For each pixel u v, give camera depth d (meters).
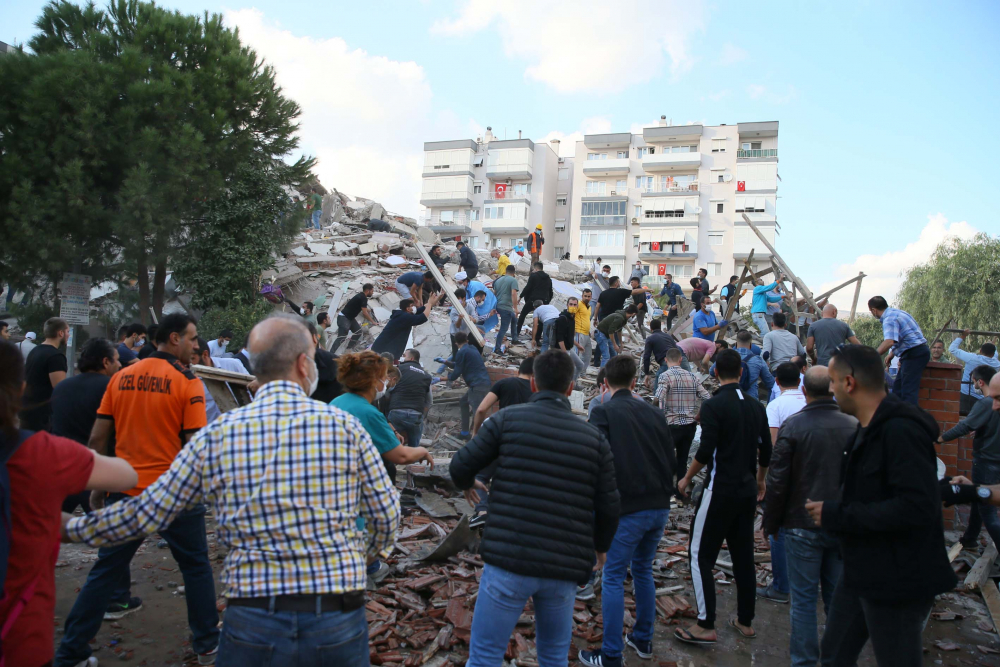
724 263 55.16
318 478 2.15
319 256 18.62
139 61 13.70
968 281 25.84
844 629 3.02
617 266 57.81
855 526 2.73
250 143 15.51
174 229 14.63
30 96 12.55
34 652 2.01
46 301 14.93
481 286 14.00
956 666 4.20
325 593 2.09
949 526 6.86
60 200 12.80
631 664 4.05
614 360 4.23
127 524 2.12
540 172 63.12
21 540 1.99
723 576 5.53
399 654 3.89
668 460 4.04
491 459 3.15
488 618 2.91
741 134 56.19
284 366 2.34
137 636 4.01
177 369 3.76
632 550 3.89
